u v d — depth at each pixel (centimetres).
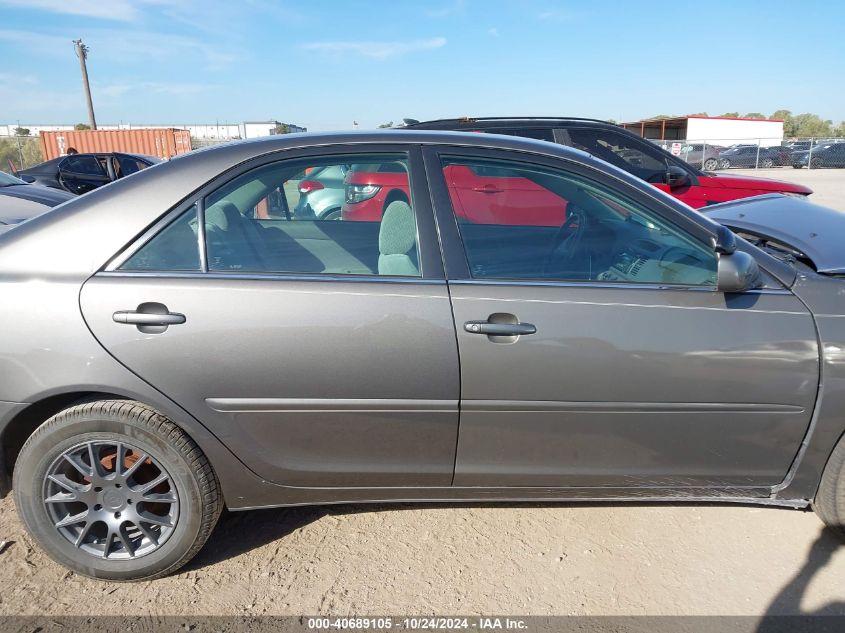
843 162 2747
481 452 234
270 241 234
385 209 246
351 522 275
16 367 216
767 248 289
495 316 221
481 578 240
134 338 216
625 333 223
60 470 229
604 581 238
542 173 245
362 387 222
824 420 232
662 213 239
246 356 219
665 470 239
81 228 225
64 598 230
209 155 238
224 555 255
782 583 237
